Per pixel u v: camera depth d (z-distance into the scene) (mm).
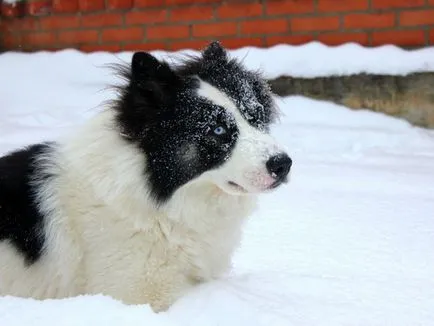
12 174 1845
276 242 2311
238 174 1700
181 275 1822
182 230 1788
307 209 2678
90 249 1763
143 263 1750
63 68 4457
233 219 1896
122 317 1427
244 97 1799
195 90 1767
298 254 2195
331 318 1649
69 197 1786
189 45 4246
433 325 1646
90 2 4430
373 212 2627
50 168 1835
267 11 4070
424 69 3740
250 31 4125
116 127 1777
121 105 1790
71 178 1804
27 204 1795
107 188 1732
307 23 4023
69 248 1770
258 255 2189
